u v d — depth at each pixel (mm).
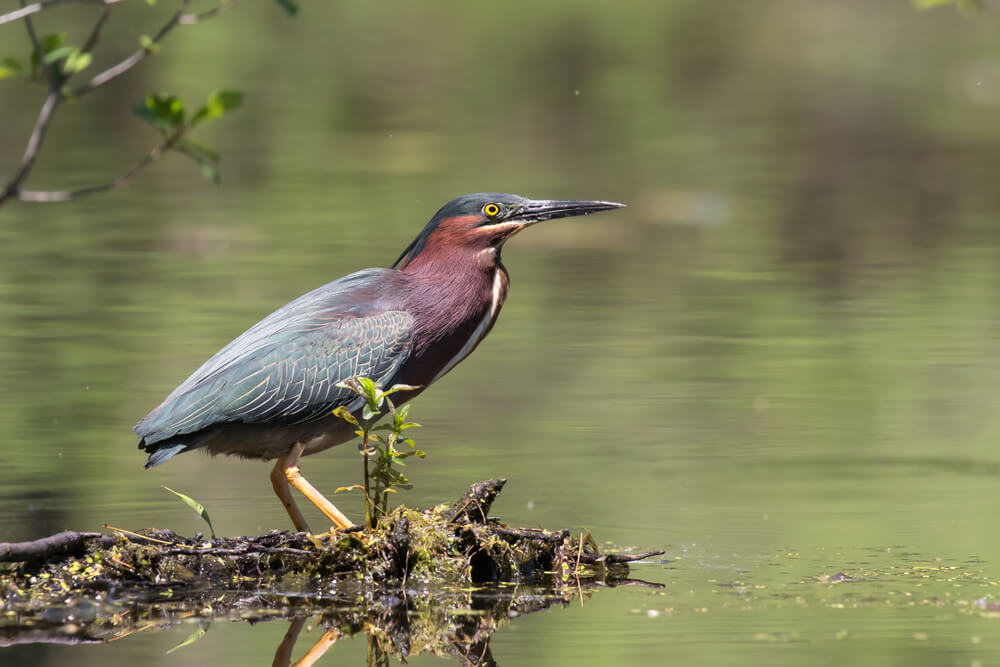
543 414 12875
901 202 24719
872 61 41719
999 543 9164
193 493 10414
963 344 15539
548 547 8820
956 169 27625
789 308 17422
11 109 33656
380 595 8320
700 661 7090
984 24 48000
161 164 28000
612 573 8672
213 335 15641
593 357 15094
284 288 17938
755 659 7094
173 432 8672
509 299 18000
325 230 21688
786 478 10820
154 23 43688
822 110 34375
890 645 7277
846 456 11453
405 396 9633
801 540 9273
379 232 21422
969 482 10688
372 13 49688
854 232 22312
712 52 43062
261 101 34812
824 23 48406
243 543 8594
